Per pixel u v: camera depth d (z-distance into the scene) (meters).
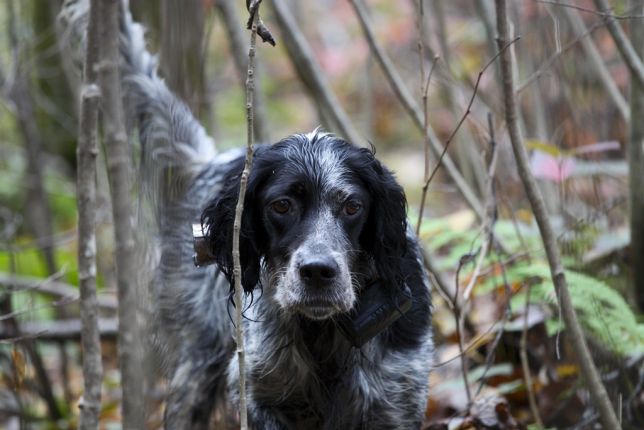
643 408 5.32
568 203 6.16
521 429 5.11
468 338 5.93
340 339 4.62
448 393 5.59
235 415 5.47
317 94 6.47
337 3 12.91
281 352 4.64
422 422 4.84
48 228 8.23
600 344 5.02
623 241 6.05
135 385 3.54
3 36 8.80
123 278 3.51
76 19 5.86
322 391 4.69
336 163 4.28
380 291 4.45
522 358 5.14
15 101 7.91
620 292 5.66
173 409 5.50
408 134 12.30
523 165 4.26
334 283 4.05
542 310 5.66
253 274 4.41
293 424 4.83
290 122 12.98
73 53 5.95
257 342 4.65
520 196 6.52
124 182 3.51
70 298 5.23
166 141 5.79
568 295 4.26
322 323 4.58
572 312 4.27
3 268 8.15
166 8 6.06
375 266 4.42
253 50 3.58
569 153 5.75
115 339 7.05
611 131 6.77
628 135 5.75
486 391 5.51
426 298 4.85
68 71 7.78
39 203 8.21
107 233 7.92
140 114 5.85
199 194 5.61
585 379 4.35
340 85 12.40
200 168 5.76
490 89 7.66
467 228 6.28
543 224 4.25
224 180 4.98
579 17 6.71
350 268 4.27
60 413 6.36
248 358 4.67
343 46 12.69
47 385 6.28
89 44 3.57
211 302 5.42
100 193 7.05
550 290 5.02
